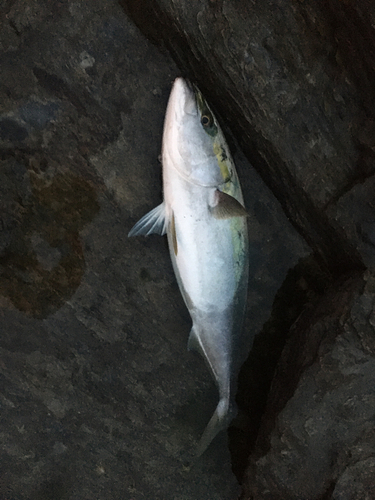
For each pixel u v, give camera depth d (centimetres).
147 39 98
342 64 92
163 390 102
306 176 95
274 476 94
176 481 102
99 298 101
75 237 100
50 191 99
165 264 101
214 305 97
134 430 102
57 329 101
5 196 99
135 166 99
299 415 94
